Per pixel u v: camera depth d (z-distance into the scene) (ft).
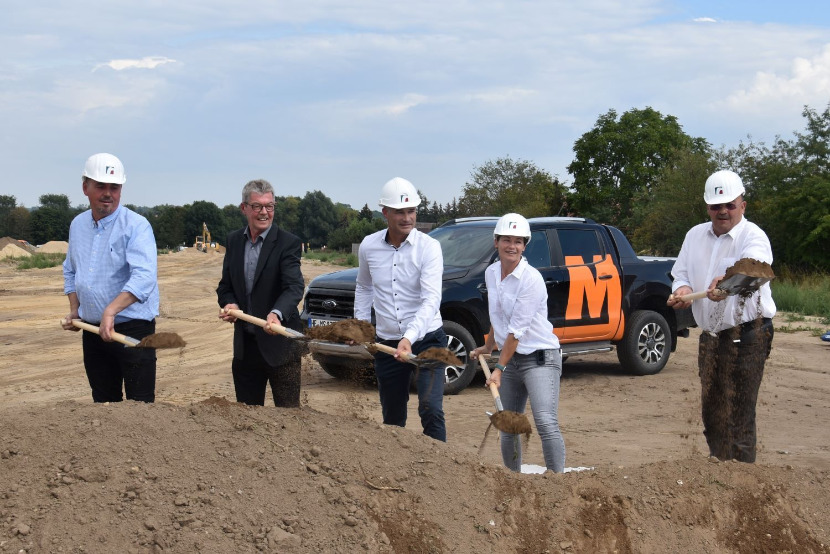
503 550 14.05
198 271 125.80
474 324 33.68
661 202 117.60
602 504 15.25
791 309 70.69
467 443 25.48
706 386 18.90
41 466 13.50
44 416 14.71
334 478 14.40
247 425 15.21
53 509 12.70
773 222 102.42
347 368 33.50
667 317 40.32
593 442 26.03
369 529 13.50
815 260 96.99
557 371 18.78
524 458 24.08
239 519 13.16
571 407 31.71
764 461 23.65
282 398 18.62
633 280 38.09
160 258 196.34
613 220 181.37
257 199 17.89
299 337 16.66
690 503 15.62
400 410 18.83
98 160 17.20
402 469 14.97
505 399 19.43
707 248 18.92
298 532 13.23
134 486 13.23
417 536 13.71
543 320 18.67
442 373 18.12
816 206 97.25
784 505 15.92
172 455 14.05
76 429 14.28
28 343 47.65
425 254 18.19
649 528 15.05
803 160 104.22
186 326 55.98
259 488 13.80
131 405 15.38
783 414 30.60
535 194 184.85
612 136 186.19
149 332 17.67
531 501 15.05
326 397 30.78
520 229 18.26
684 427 28.30
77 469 13.39
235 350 18.40
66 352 44.32
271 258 18.04
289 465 14.43
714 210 18.53
